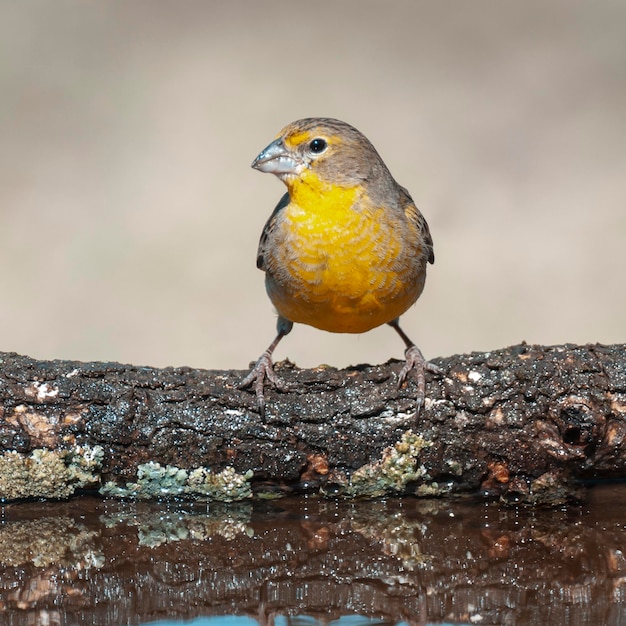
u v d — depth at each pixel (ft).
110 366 33.65
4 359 33.42
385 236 35.01
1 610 25.73
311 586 27.22
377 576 27.45
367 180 35.22
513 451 32.73
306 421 32.91
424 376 33.35
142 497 33.35
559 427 32.55
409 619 25.14
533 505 33.22
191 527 31.89
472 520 32.55
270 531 31.60
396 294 36.14
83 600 26.23
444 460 33.01
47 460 32.68
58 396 32.71
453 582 27.50
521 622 24.54
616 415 32.63
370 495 33.47
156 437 32.76
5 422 32.55
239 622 25.09
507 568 28.22
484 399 32.78
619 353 33.63
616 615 24.88
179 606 25.75
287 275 35.86
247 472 33.09
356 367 34.78
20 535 30.83
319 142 35.06
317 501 33.76
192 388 33.30
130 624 24.84
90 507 33.37
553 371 32.76
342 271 35.14
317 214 35.01
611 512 33.04
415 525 31.96
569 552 29.37
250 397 33.14
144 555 29.35
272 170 35.45
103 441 32.76
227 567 28.58
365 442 32.99
